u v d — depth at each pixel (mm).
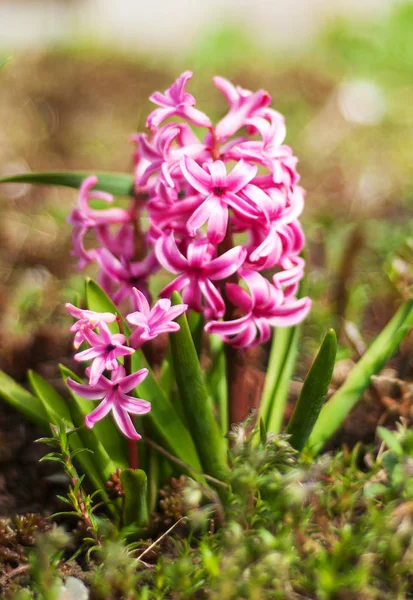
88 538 549
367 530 542
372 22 1599
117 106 1308
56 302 793
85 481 606
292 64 1451
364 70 1431
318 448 586
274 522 539
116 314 528
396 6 1569
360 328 763
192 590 516
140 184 537
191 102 533
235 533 512
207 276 522
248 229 539
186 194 538
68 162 1126
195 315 579
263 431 539
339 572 533
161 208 529
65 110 1288
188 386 537
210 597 519
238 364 569
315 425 591
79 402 574
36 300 786
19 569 559
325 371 534
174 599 531
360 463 627
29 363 727
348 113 1253
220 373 614
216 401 626
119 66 1451
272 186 533
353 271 790
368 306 791
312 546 532
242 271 533
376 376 626
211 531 553
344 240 830
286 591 524
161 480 599
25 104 1302
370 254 823
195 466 579
